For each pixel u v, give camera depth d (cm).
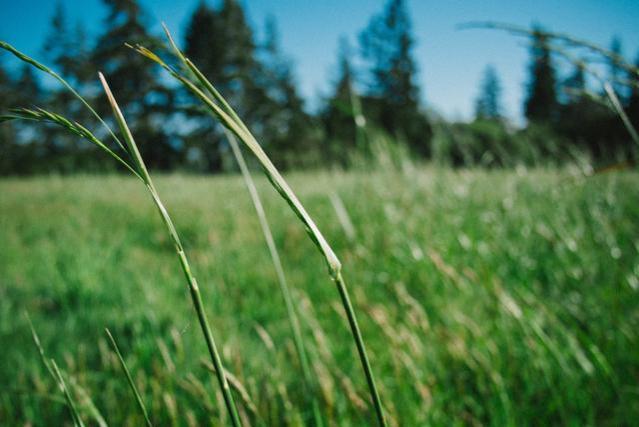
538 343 119
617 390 101
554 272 175
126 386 113
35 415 108
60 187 688
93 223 402
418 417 99
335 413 103
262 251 266
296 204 36
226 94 2536
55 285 212
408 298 127
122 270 242
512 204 251
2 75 2777
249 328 167
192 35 2714
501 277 179
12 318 184
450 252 201
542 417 104
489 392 111
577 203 229
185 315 170
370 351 125
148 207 459
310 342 123
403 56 2803
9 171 2202
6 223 391
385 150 294
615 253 178
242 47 2698
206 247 288
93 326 171
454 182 315
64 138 1962
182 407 103
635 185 247
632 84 63
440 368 117
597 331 125
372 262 208
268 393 96
